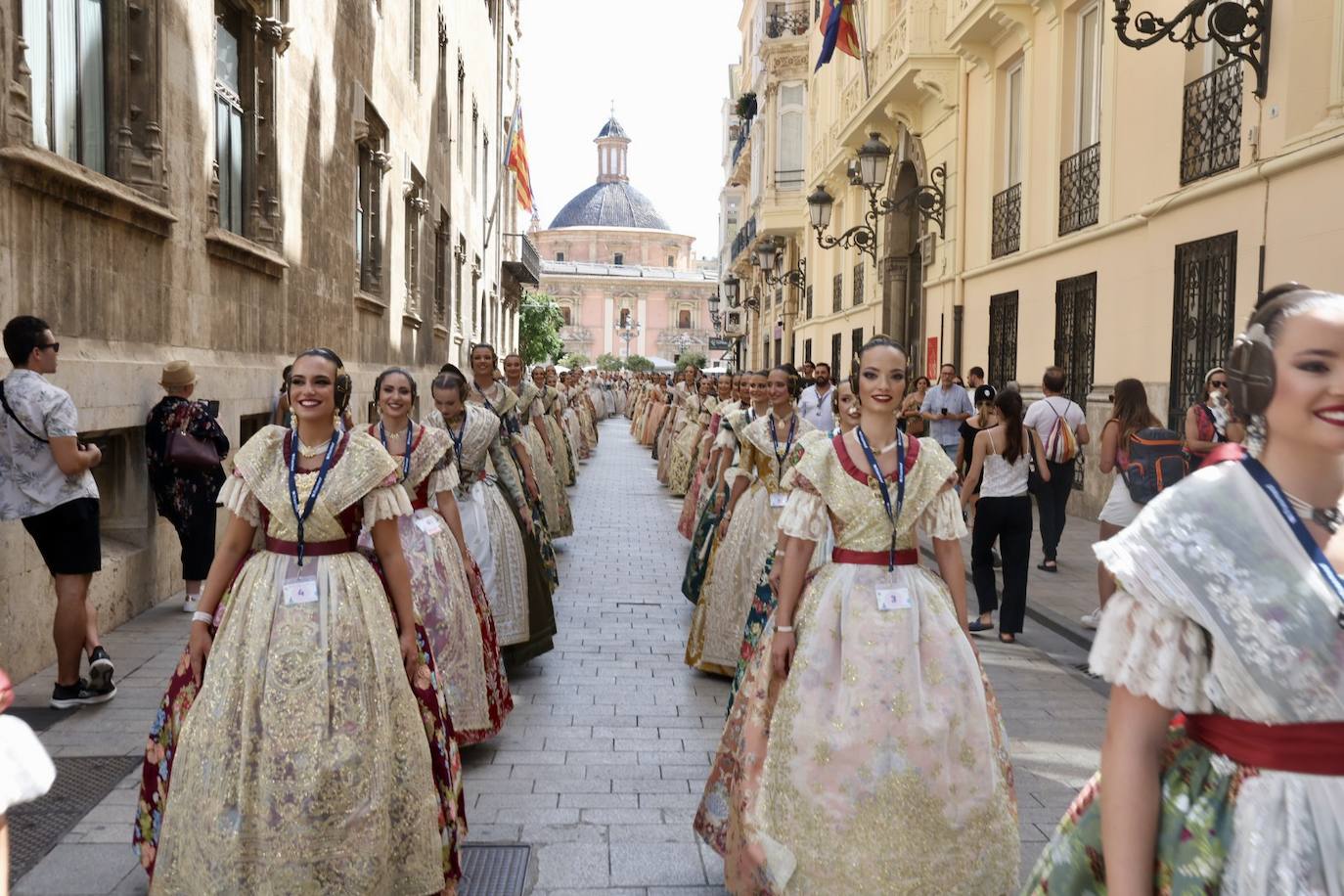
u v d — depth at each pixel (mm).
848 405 6812
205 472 7949
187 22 8695
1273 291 1896
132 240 7715
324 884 3297
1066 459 10000
